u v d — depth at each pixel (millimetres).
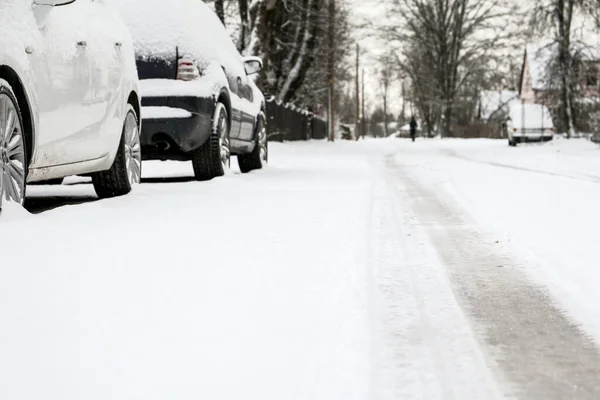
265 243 5230
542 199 8891
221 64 11289
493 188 10578
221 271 4297
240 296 3736
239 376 2633
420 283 4422
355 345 3018
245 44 33094
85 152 7098
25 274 4074
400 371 2873
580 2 30188
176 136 9953
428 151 31031
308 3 38031
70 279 3994
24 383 2525
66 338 3014
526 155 24016
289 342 3029
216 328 3197
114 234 5445
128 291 3779
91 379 2570
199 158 10711
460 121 84688
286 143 34406
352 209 7273
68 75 6648
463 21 67250
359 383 2615
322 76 47281
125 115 8250
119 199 7809
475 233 6355
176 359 2793
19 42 5840
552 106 34188
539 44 33219
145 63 10078
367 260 4891
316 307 3566
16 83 5820
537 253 5348
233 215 6680
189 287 3891
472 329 3479
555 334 3414
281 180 11219
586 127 33594
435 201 8914
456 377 2818
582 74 32531
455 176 13398
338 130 70750
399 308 3836
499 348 3193
